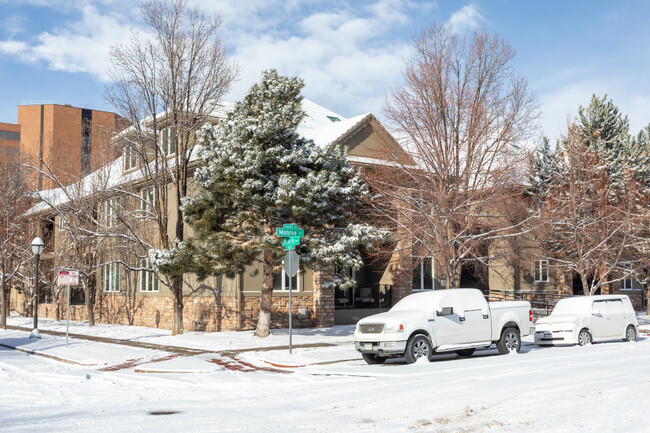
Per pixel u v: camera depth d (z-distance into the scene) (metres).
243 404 10.57
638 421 7.79
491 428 7.89
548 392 10.13
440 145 22.69
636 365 13.18
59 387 13.23
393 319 15.85
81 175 31.67
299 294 27.59
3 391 12.63
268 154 21.67
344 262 21.28
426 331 16.12
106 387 13.22
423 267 31.44
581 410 8.67
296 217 22.34
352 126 28.23
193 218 21.81
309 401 10.58
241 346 20.58
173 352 19.61
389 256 29.69
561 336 19.62
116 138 25.34
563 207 28.66
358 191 22.45
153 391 12.55
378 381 12.68
